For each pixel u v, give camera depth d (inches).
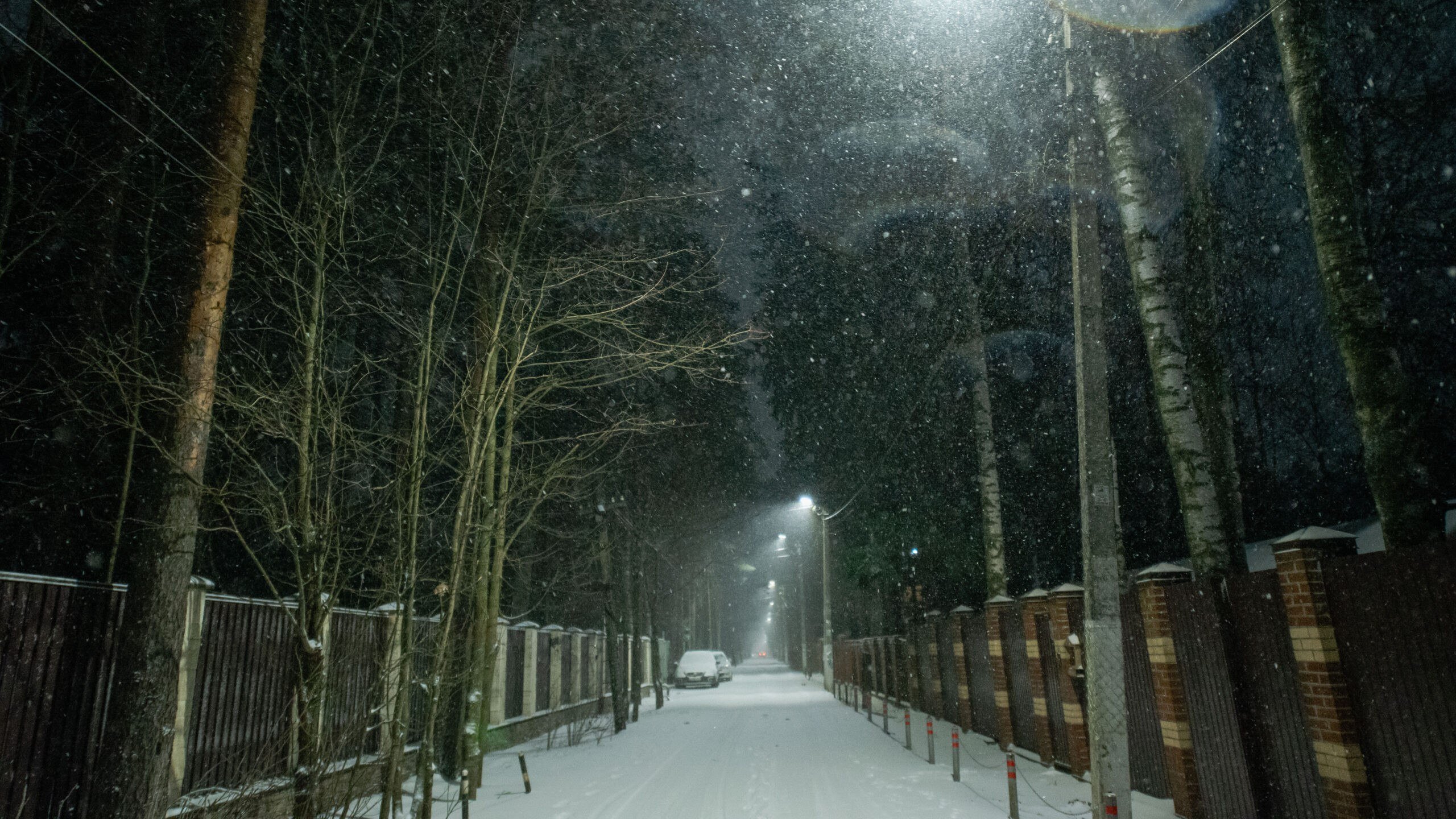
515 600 952.9
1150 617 360.8
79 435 442.6
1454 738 209.2
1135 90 468.4
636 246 558.6
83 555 454.3
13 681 263.1
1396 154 533.6
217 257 294.5
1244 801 296.7
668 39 525.7
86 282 406.3
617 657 863.1
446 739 526.0
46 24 382.3
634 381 751.7
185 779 328.2
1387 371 277.7
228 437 331.3
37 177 420.5
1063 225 731.4
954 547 954.7
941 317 874.8
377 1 408.8
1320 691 248.7
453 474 643.5
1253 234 634.2
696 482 1067.9
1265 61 543.2
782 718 930.1
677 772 527.5
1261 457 692.7
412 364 461.7
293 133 429.1
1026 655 563.5
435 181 501.0
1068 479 839.7
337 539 333.4
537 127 478.9
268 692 383.6
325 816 314.7
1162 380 387.9
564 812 402.6
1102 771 286.5
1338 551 255.8
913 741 678.5
